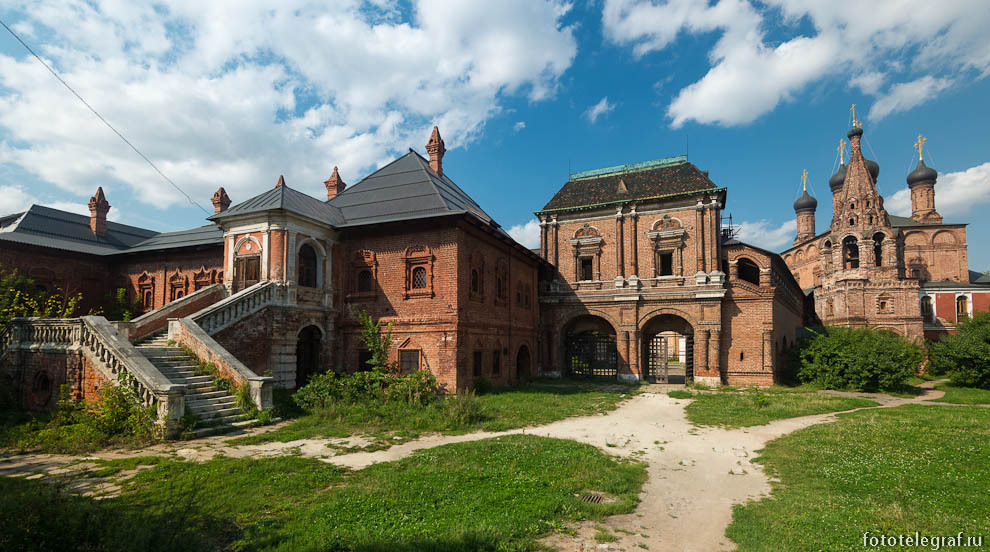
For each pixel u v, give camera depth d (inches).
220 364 547.8
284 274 714.2
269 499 284.5
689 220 1098.1
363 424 524.1
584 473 358.0
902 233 1863.9
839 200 1638.8
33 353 550.6
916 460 397.7
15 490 258.7
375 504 275.3
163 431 426.3
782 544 235.5
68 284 997.2
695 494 329.4
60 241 1039.0
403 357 773.9
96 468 341.1
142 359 481.1
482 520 253.9
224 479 316.8
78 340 520.1
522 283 1075.3
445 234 762.2
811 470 378.0
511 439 467.8
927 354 1366.9
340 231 829.2
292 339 714.2
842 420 612.7
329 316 796.0
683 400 805.2
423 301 768.9
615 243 1163.3
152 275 1037.8
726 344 1059.9
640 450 461.4
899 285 1496.1
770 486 348.8
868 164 2028.8
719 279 1048.2
